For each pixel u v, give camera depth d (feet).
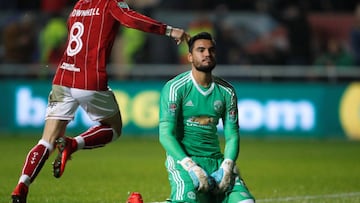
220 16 233.96
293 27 233.14
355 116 208.74
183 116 77.00
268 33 234.99
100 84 87.25
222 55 230.27
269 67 211.00
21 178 84.99
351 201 107.04
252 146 193.57
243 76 210.79
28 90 212.43
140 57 228.63
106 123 90.79
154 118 211.00
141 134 211.61
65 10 237.45
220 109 77.41
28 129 212.64
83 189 114.93
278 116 208.95
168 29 83.41
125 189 116.06
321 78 209.97
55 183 120.57
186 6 249.14
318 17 244.63
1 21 238.68
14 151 171.94
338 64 227.20
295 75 210.18
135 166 148.87
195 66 76.23
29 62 228.43
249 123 209.67
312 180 131.44
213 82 77.56
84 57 87.10
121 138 208.54
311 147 192.03
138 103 211.20
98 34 87.10
